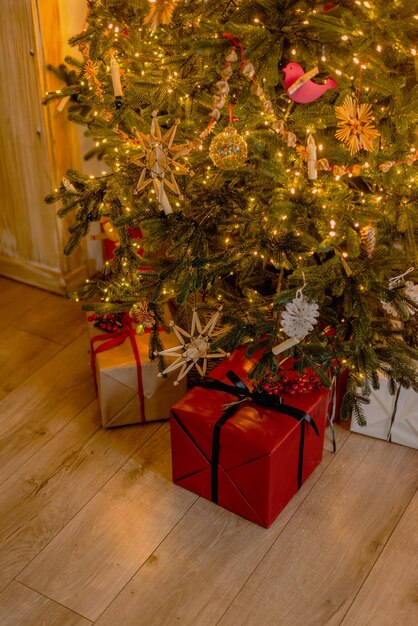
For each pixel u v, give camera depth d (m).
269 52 1.41
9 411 2.24
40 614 1.68
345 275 1.73
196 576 1.76
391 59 1.63
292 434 1.78
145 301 1.95
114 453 2.09
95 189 1.88
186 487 1.97
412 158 1.64
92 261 2.79
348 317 1.85
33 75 2.33
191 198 1.81
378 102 1.75
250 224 1.77
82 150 2.57
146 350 2.10
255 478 1.78
